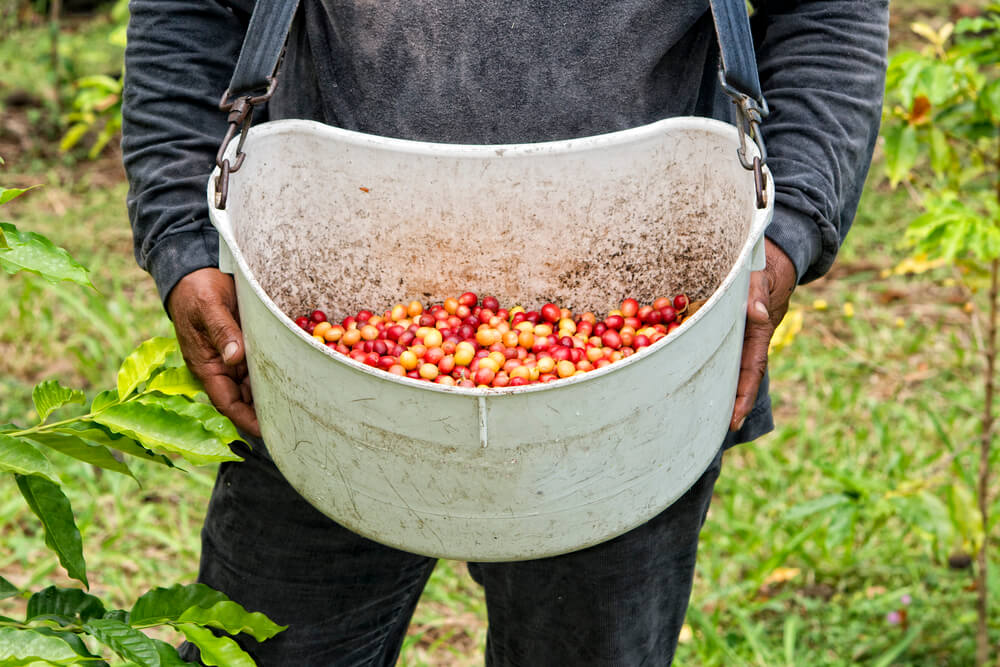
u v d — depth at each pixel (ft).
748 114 5.28
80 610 4.34
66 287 15.60
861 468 12.42
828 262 6.30
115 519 11.57
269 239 6.17
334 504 5.13
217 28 6.29
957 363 14.35
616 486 4.89
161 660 4.04
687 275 6.51
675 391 4.77
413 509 4.90
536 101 6.05
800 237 5.90
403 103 6.08
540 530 4.93
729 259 6.10
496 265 6.58
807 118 6.10
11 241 4.11
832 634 10.33
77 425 4.31
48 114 21.67
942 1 26.73
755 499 11.85
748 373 5.73
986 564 9.56
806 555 10.91
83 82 11.72
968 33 23.66
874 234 17.92
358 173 6.20
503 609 6.89
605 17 5.92
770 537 10.89
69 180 19.42
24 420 12.57
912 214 18.44
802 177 5.95
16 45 24.59
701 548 11.35
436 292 6.68
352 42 6.03
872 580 11.13
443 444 4.63
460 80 6.00
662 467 4.99
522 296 6.72
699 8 6.01
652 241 6.48
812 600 10.84
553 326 6.66
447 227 6.41
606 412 4.62
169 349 4.90
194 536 11.40
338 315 6.65
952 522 8.88
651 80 6.16
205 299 5.77
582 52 5.97
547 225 6.43
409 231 6.42
